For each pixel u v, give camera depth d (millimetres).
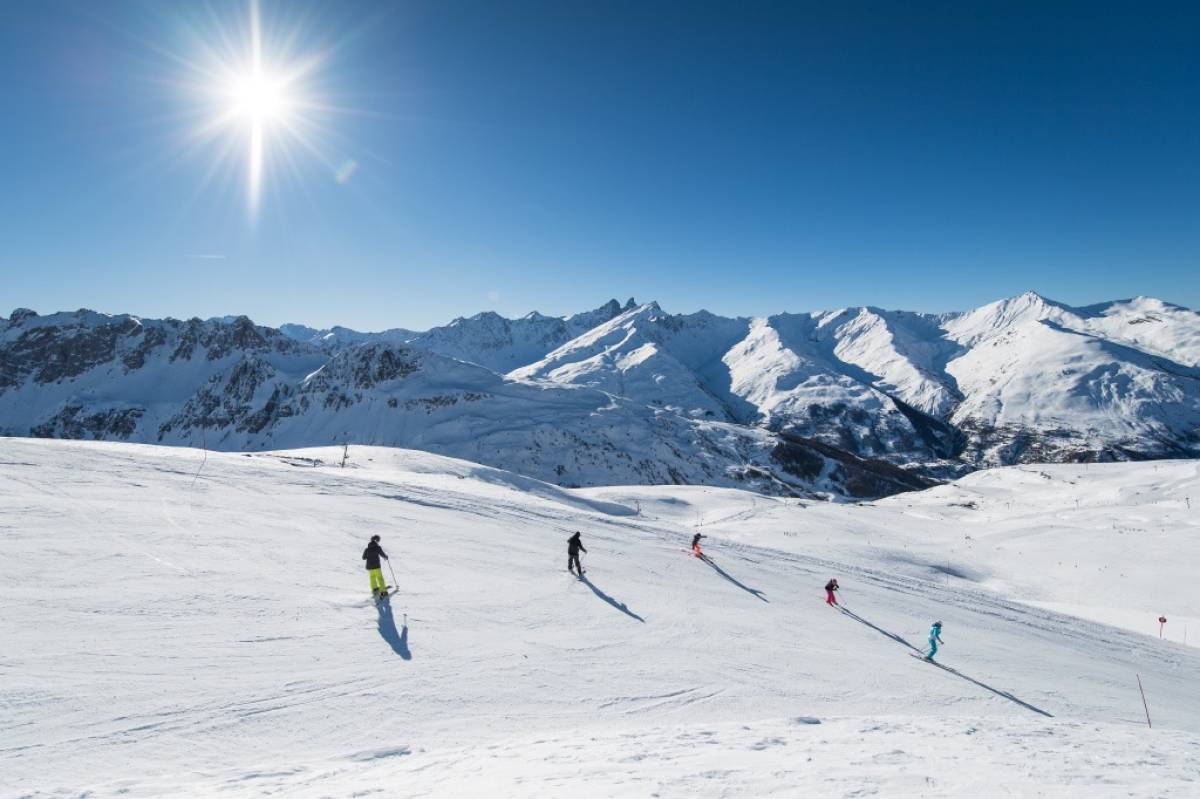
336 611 14312
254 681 10781
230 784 7602
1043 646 21781
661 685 12805
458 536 23312
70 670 10281
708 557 27203
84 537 16703
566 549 23984
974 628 22578
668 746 8727
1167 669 22516
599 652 14156
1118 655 23016
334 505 25281
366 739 9461
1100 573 48219
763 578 24750
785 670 14641
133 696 9820
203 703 9898
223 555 17000
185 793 7293
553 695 11727
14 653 10523
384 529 22656
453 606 15742
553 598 17578
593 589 19062
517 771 7426
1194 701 18641
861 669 15570
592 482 140875
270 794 7133
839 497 153875
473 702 11039
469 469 62875
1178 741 11500
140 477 24875
